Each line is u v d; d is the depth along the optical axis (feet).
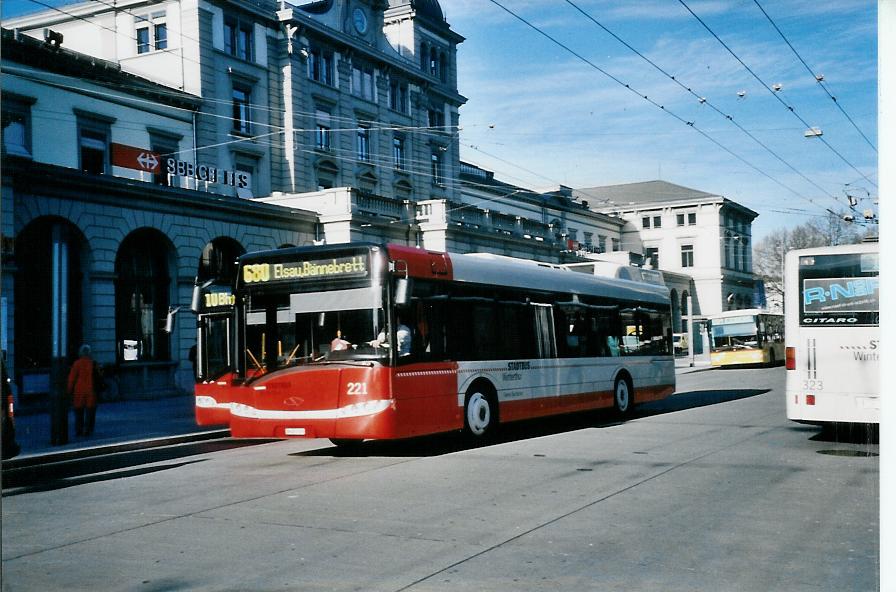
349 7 148.77
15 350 82.79
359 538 22.81
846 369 40.45
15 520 27.17
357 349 38.83
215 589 18.24
